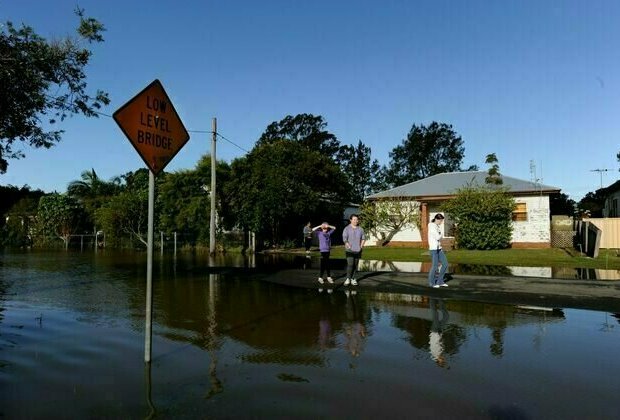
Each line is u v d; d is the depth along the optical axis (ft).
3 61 28.40
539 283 37.06
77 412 13.46
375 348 19.97
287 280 42.39
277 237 94.99
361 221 91.25
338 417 13.01
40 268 57.21
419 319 25.48
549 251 70.28
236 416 13.09
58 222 116.78
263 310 28.35
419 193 90.99
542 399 14.26
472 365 17.58
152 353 19.48
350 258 38.29
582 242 70.38
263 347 20.22
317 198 92.22
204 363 18.04
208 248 95.61
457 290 34.55
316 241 99.04
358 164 209.97
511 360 18.15
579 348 19.72
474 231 74.28
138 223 107.96
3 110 30.17
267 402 14.11
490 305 29.25
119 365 17.84
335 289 36.45
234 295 34.09
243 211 87.76
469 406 13.76
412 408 13.62
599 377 16.20
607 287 34.99
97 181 130.72
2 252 93.61
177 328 23.88
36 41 30.04
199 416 13.11
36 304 31.37
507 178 89.61
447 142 216.13
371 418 12.94
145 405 13.93
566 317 25.73
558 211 150.20
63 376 16.58
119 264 62.75
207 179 96.22
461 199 75.82
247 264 60.39
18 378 16.40
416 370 17.06
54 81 32.19
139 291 36.94
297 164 94.48
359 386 15.46
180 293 35.35
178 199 97.76
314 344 20.63
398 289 35.68
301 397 14.51
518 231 81.97
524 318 25.53
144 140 17.48
